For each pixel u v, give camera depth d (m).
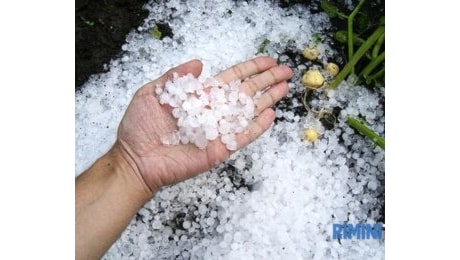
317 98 0.54
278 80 0.50
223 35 0.55
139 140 0.45
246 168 0.53
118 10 0.55
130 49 0.54
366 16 0.54
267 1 0.56
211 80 0.47
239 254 0.50
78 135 0.53
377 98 0.54
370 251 0.52
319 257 0.51
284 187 0.52
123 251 0.51
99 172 0.46
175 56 0.54
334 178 0.53
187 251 0.52
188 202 0.52
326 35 0.55
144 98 0.45
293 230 0.51
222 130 0.46
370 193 0.54
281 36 0.55
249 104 0.47
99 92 0.54
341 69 0.55
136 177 0.46
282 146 0.53
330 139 0.54
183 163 0.46
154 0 0.55
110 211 0.45
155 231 0.52
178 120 0.45
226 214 0.51
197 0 0.55
